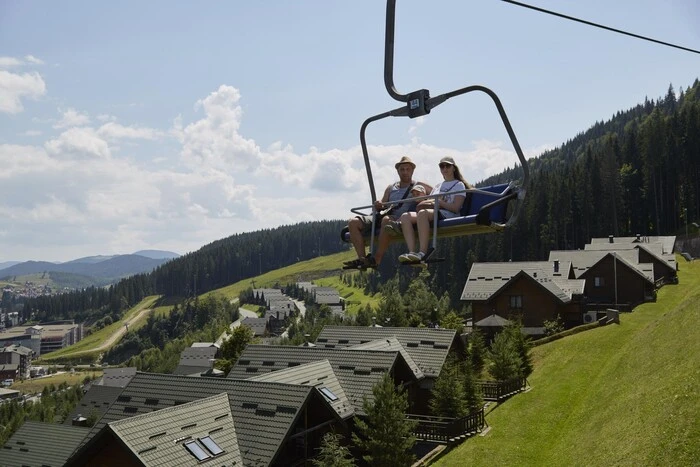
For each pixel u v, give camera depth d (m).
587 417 30.97
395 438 26.88
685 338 31.02
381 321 76.50
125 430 22.45
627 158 131.38
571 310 61.06
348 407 31.59
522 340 43.25
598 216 117.50
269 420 25.92
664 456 20.67
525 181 6.82
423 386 38.81
